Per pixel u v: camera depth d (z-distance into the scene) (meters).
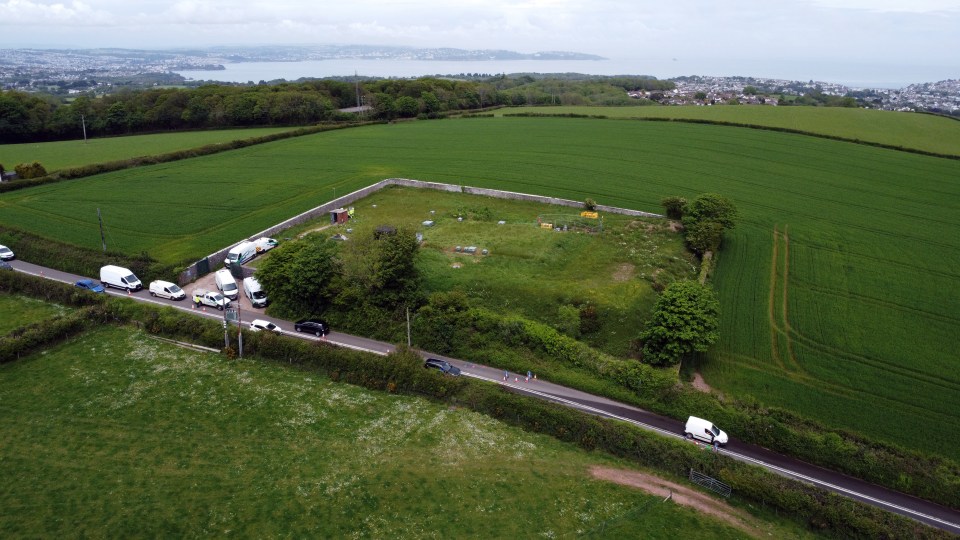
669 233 86.69
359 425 49.91
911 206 98.75
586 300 65.50
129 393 53.06
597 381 56.06
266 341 59.38
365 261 67.50
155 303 69.06
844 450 46.06
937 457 45.72
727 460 45.06
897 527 38.94
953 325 64.19
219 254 79.00
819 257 80.44
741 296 70.81
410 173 119.50
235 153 137.50
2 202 98.12
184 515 39.62
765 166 121.25
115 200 100.75
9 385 53.69
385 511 40.75
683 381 55.78
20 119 148.88
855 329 63.66
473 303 66.69
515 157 131.50
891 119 162.88
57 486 41.81
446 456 46.50
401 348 58.25
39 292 70.56
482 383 54.75
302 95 174.62
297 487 42.56
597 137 149.88
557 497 42.69
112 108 162.12
